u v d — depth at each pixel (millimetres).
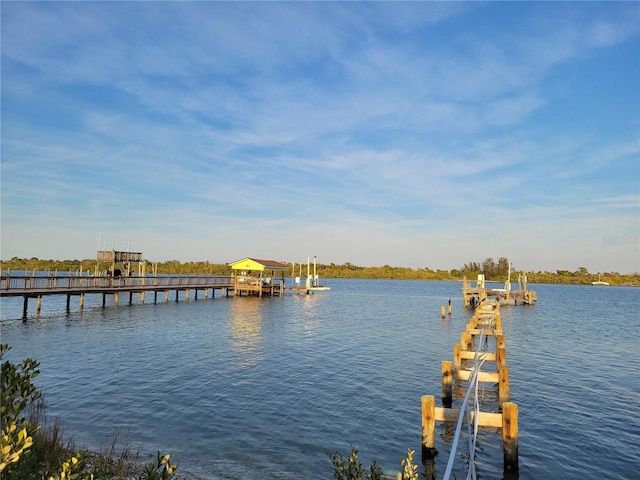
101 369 17578
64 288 35094
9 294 30453
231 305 47406
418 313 44031
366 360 20422
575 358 21953
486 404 14461
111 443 10398
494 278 152625
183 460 9703
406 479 6875
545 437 11672
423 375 17734
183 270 133375
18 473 4598
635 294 96000
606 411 13773
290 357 20750
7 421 5359
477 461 10188
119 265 56656
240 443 10750
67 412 12539
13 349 21156
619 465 10141
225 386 15547
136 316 35281
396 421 12562
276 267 61406
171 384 15641
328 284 124625
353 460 6945
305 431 11656
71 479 5148
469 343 22812
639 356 22578
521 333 31094
